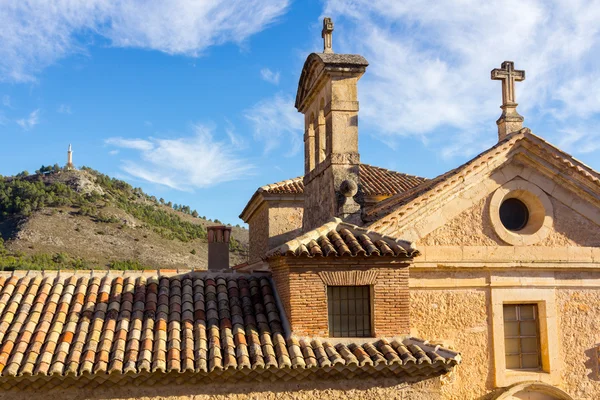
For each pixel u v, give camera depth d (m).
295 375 10.59
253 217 26.48
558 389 13.26
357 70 14.83
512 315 13.90
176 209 129.25
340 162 14.44
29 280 12.23
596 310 14.09
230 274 13.30
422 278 13.39
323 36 15.60
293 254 11.30
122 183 123.19
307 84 16.83
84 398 10.06
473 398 13.16
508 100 15.25
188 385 10.37
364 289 11.90
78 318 11.13
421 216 13.45
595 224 14.34
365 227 13.07
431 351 11.05
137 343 10.55
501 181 14.07
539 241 13.96
